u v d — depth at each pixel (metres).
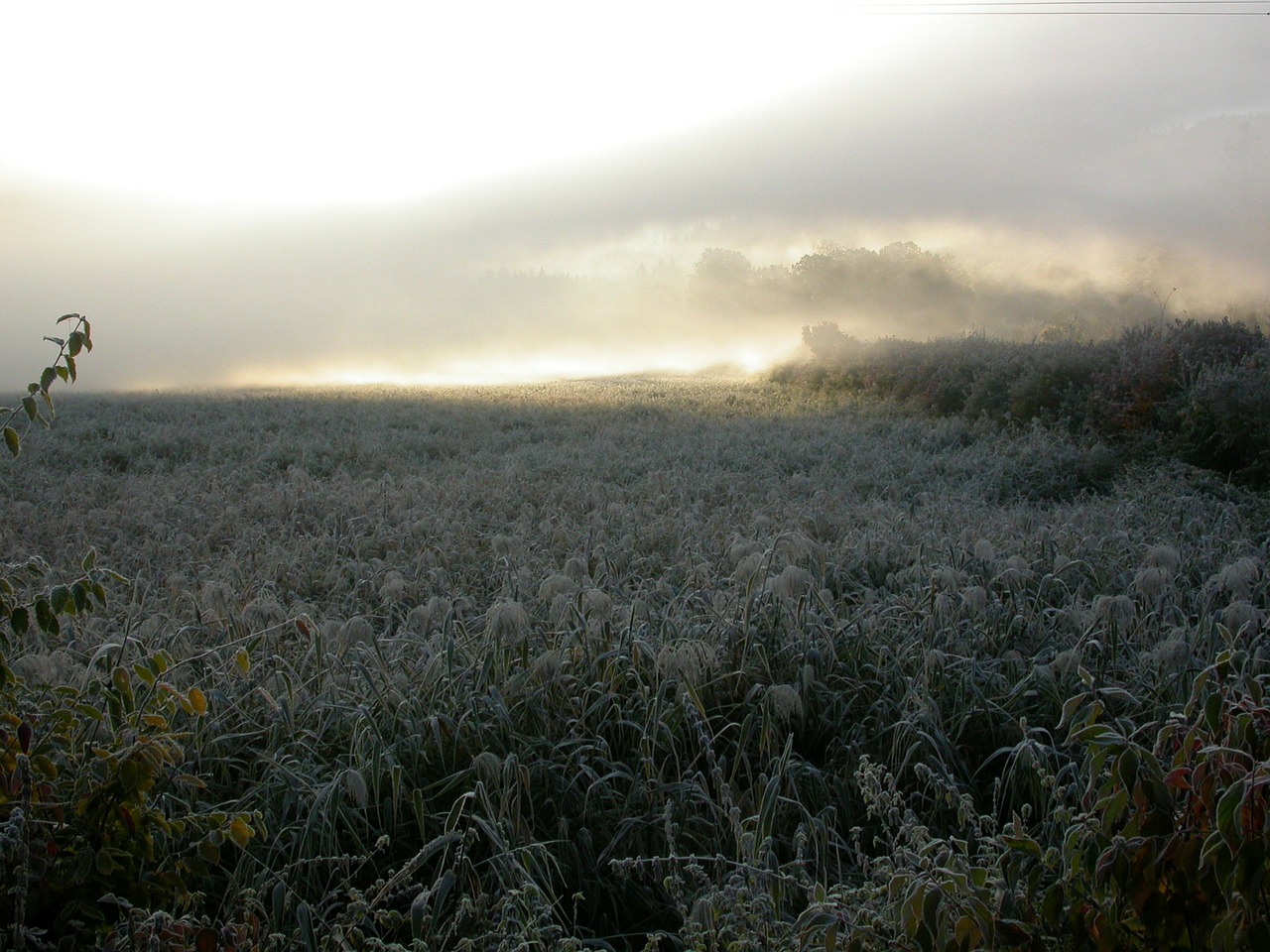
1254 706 1.82
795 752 3.54
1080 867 2.01
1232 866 1.62
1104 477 10.80
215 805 3.02
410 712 3.46
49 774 2.27
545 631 4.25
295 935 2.45
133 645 3.72
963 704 3.73
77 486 10.16
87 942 2.15
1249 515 7.79
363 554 6.84
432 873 2.83
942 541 5.77
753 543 5.39
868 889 2.19
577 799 3.22
